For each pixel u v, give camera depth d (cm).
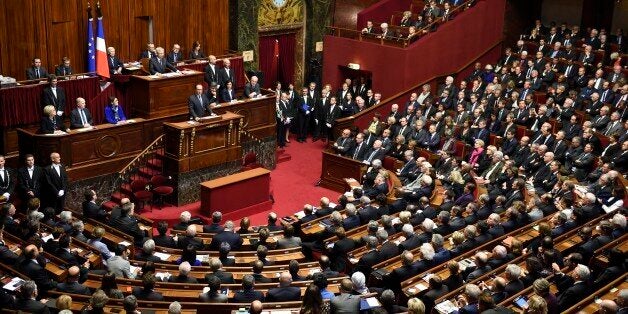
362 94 2483
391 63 2411
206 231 1412
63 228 1309
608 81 2173
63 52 1988
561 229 1384
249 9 2372
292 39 2619
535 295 968
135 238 1402
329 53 2569
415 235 1312
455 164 1919
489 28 2586
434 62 2456
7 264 1170
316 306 800
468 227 1288
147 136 1862
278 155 2262
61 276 1154
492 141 2045
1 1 1839
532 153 1894
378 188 1689
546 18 2736
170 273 1198
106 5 2047
